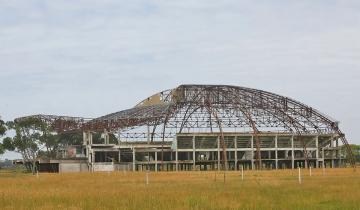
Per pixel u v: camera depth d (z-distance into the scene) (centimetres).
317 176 10469
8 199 5069
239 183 7844
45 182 8831
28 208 4350
